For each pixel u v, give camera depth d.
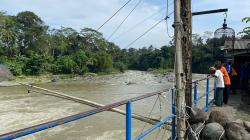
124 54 91.25
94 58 67.06
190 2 5.16
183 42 5.12
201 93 22.09
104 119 13.68
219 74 8.90
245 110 8.20
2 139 1.80
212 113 5.57
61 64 59.91
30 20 66.56
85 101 5.04
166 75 61.94
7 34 58.03
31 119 14.59
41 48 65.88
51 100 21.00
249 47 12.45
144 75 64.69
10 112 16.42
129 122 3.48
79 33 74.19
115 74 69.19
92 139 10.66
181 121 4.85
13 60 53.28
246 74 12.16
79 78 53.00
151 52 105.25
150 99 19.72
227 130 5.12
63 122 2.29
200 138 5.19
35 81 43.03
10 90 27.94
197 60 77.00
